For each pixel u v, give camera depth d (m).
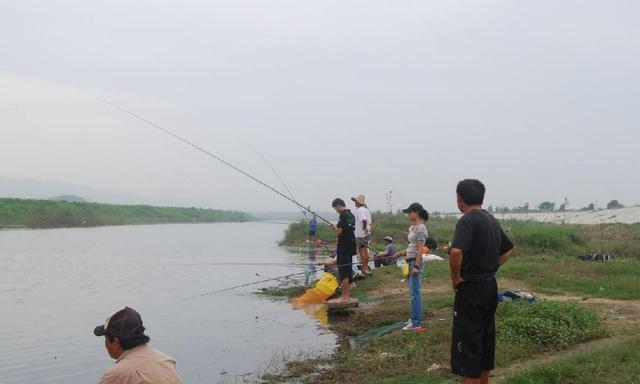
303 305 12.91
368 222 15.86
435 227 28.58
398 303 11.50
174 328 10.62
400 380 6.67
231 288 15.45
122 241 35.31
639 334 7.50
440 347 7.92
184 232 49.00
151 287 15.89
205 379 7.57
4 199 52.31
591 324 7.99
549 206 46.31
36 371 8.14
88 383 7.63
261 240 37.75
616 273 13.80
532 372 6.01
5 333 10.32
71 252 26.77
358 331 9.94
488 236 5.21
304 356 8.52
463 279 5.24
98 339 9.88
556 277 13.25
